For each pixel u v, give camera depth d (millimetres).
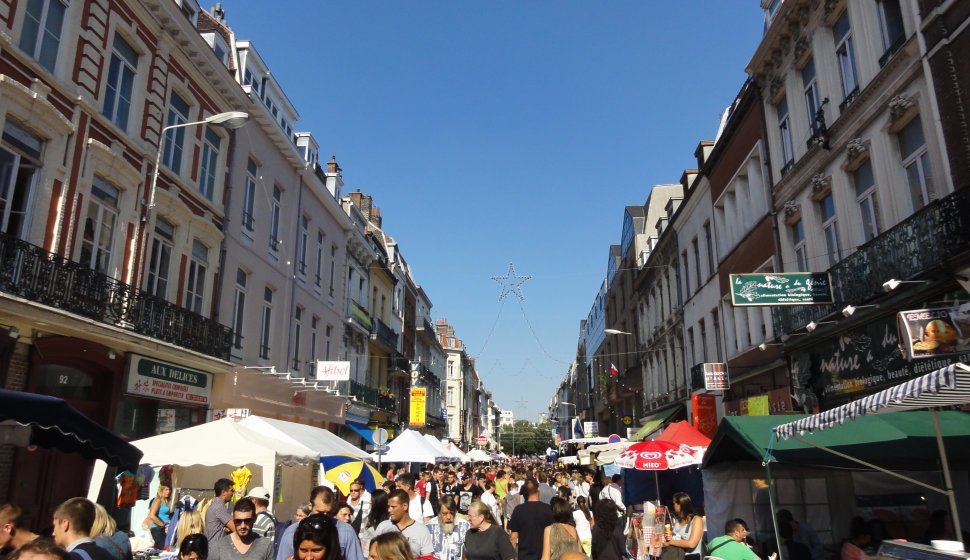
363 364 30672
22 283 9211
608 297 45750
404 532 6234
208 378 14891
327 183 28953
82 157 11320
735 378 18422
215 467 10766
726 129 19250
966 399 4723
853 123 12055
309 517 4191
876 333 10828
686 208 24328
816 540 7523
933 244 9086
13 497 9805
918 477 8469
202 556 5156
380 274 35000
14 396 5773
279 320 20328
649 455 10617
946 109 9281
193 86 15422
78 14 11352
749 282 11805
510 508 13414
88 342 10938
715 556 6383
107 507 9797
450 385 69625
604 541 7480
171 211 14117
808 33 14070
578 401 70500
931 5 9594
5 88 9516
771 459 7520
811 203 14227
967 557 4266
